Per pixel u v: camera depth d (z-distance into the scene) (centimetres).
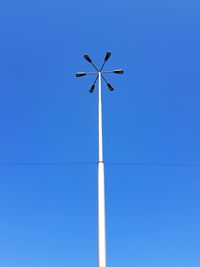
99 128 1808
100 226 1517
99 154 1702
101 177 1639
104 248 1473
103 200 1583
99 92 1970
